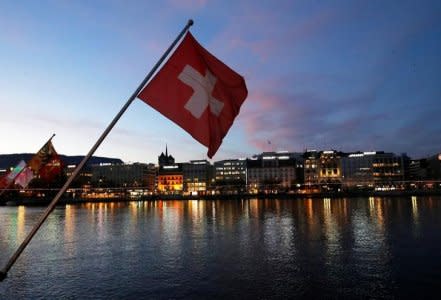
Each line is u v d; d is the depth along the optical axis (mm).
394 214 84125
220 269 31969
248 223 69500
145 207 147250
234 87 11836
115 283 28094
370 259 34750
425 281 27375
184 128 10859
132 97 9531
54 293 25844
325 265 32750
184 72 11195
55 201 8719
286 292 25688
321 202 160375
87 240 49094
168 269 32188
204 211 111438
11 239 50438
